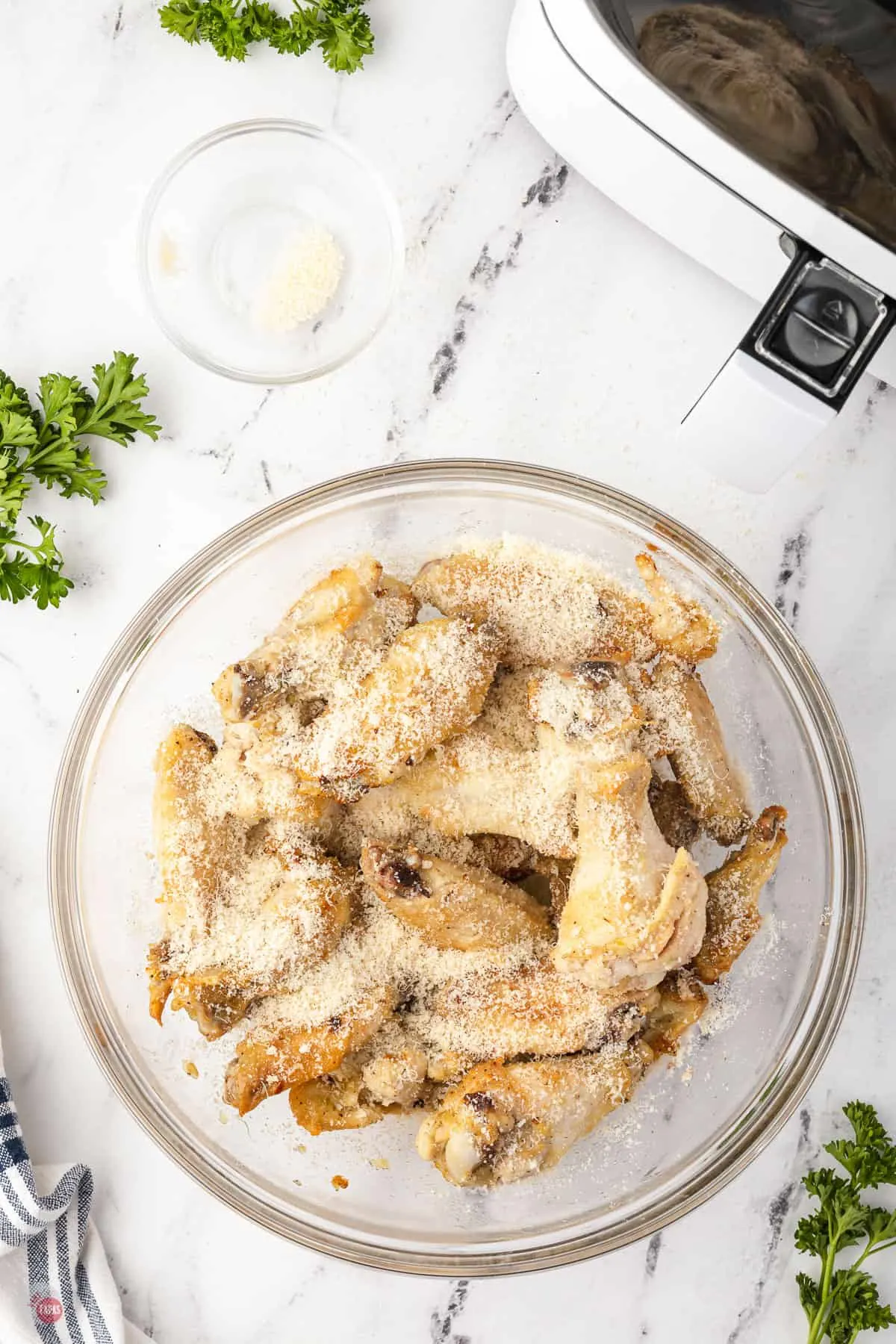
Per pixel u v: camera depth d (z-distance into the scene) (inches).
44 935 27.6
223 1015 24.6
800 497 27.5
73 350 27.3
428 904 24.2
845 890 25.7
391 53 27.0
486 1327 27.5
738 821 25.3
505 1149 24.0
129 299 27.3
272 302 27.4
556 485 25.8
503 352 27.4
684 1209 25.3
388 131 27.2
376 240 27.7
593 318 27.4
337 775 24.3
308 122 27.2
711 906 24.9
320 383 27.4
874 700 27.6
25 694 27.5
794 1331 27.6
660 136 23.8
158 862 25.1
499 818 24.7
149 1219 27.4
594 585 25.1
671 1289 27.6
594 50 23.2
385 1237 25.8
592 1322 27.6
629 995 24.3
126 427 26.9
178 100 27.1
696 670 26.5
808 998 25.6
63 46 27.0
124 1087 26.0
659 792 25.8
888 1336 27.5
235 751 24.7
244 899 24.9
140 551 27.5
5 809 27.5
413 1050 24.5
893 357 25.6
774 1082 25.4
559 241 27.3
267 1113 26.1
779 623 25.8
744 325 27.2
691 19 21.6
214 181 27.6
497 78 27.1
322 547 26.5
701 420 23.5
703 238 25.5
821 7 20.5
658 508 27.5
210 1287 27.5
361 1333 27.5
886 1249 27.5
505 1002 24.4
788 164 22.7
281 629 24.8
